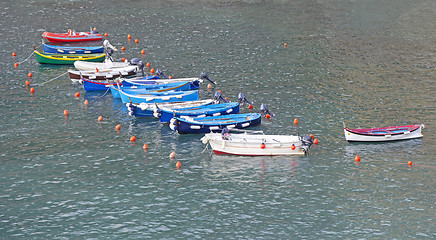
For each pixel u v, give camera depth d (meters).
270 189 31.73
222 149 36.84
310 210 29.33
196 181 32.84
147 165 35.09
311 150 37.19
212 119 41.75
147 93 48.25
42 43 68.50
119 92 47.91
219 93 45.44
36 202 30.22
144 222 28.22
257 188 31.89
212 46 66.31
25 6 90.31
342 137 39.19
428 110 44.03
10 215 28.84
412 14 83.38
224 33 72.81
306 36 71.12
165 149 37.75
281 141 37.22
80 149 37.56
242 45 66.69
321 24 77.94
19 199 30.53
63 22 79.50
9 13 85.12
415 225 27.72
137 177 33.34
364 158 35.72
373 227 27.58
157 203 30.17
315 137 39.34
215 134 37.22
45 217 28.69
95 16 83.56
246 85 51.56
